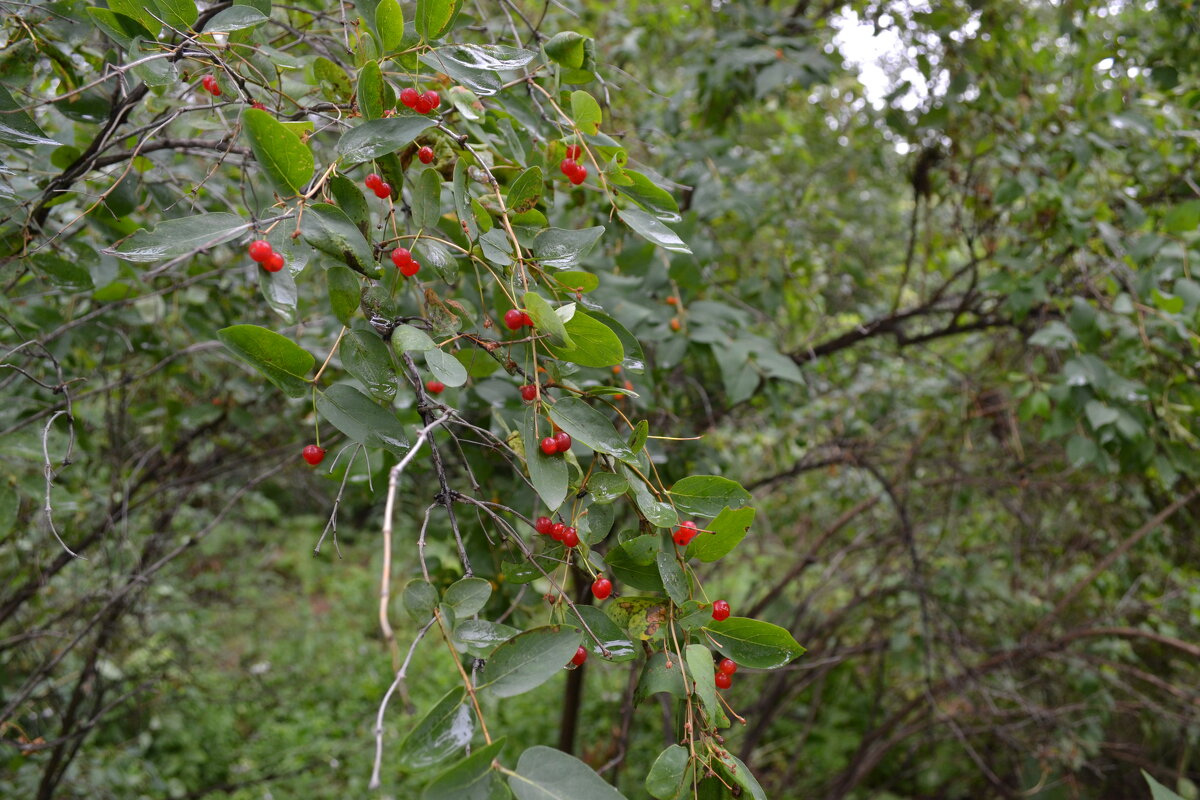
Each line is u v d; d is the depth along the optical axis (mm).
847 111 4320
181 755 5543
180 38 1277
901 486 3869
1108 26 3572
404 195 1512
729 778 1071
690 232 2451
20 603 2738
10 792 3238
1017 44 3248
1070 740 3766
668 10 3867
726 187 2961
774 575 4887
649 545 1170
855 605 4164
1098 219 2676
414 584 1025
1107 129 2980
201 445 3447
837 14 3490
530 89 1562
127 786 4289
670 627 1193
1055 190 2660
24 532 2717
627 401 2273
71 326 2197
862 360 4074
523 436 1154
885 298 4293
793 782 5043
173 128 1736
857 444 3686
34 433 2008
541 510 2150
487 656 1024
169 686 4375
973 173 3258
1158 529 3584
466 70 1273
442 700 953
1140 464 2586
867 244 4688
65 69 1628
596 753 4746
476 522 2219
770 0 3799
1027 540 3918
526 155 1617
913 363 3875
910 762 4613
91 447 2590
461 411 2240
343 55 1870
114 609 2955
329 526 1263
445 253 1218
